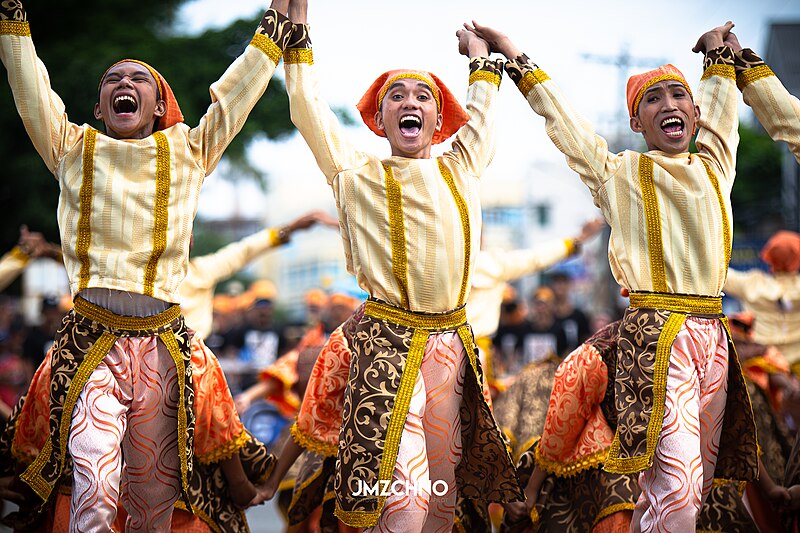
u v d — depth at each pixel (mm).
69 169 4684
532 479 5605
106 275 4598
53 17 15641
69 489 5285
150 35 15914
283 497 6703
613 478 5305
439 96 5066
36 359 10641
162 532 4859
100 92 4812
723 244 4961
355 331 5039
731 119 5199
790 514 5785
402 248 4750
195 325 7309
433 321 4773
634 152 5059
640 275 4930
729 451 5051
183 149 4762
